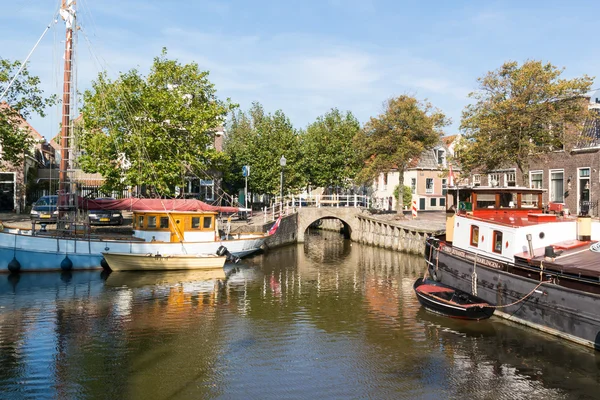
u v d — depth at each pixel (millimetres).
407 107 35406
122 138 30562
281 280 22875
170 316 16156
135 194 37469
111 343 13445
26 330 14469
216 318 16016
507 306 15250
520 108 24812
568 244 15406
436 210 53000
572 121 25125
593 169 31062
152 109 31344
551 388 10773
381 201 53188
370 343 13602
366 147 37219
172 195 32188
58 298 18344
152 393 10391
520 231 15508
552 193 34188
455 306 15398
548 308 13672
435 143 36438
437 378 11273
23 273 22703
